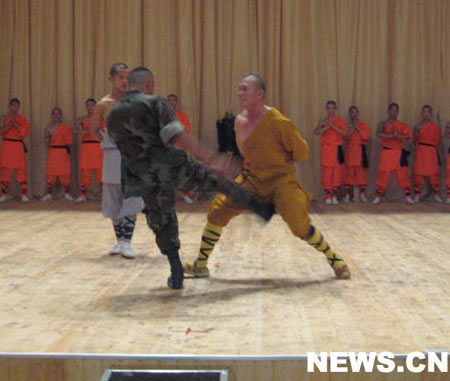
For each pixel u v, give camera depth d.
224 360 2.89
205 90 10.35
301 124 10.32
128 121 3.85
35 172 10.52
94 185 10.51
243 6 10.27
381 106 10.30
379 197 10.00
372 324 3.48
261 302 3.96
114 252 5.48
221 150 8.99
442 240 6.33
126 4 10.31
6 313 3.71
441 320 3.56
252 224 7.41
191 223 7.56
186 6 10.24
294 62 10.26
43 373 2.94
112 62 10.39
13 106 10.02
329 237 6.52
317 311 3.75
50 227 7.23
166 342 3.17
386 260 5.29
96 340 3.20
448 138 9.89
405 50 10.24
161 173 3.89
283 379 2.90
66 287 4.36
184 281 4.54
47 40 10.42
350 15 10.23
